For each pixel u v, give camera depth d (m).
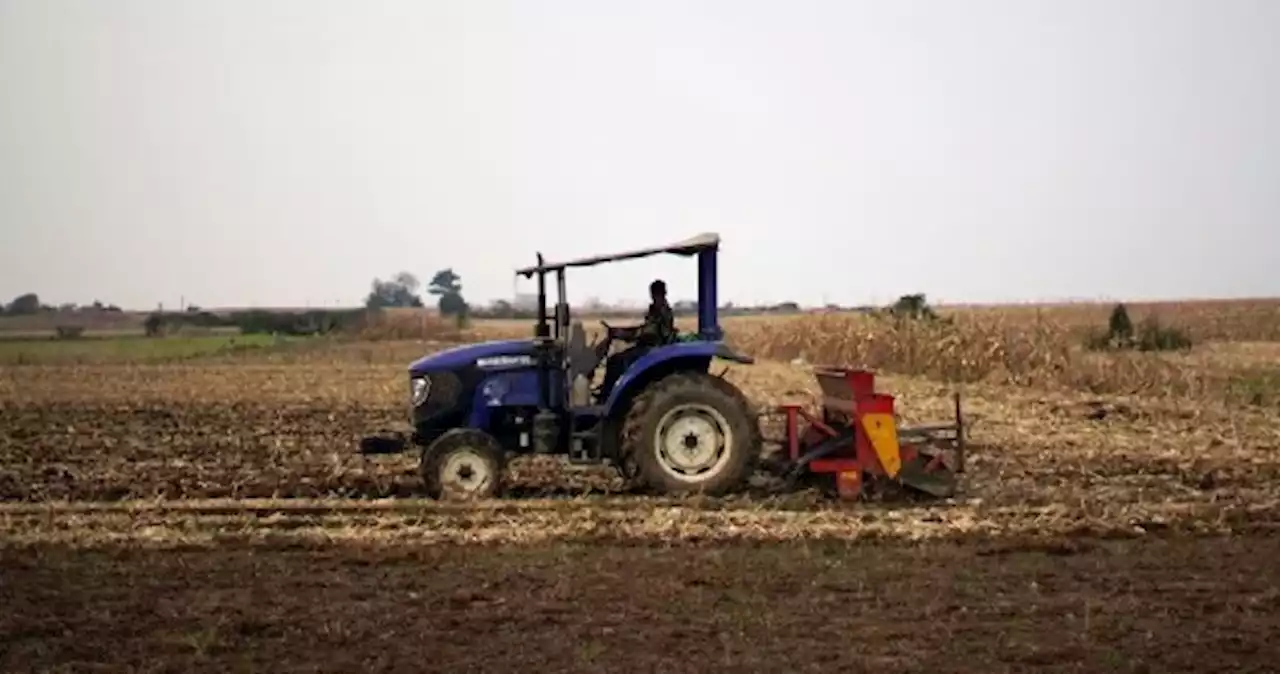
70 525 12.05
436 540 11.35
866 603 9.26
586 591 9.59
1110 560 10.70
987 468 16.02
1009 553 10.95
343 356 52.03
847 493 13.27
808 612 9.01
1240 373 30.33
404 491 14.73
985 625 8.70
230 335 77.81
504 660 7.94
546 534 11.50
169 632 8.59
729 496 13.49
